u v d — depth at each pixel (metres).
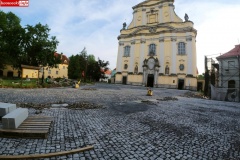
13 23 43.12
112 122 6.61
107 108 9.62
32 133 4.33
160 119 7.64
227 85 26.31
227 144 4.96
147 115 8.34
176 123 7.09
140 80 46.25
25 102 9.80
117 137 4.98
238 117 9.32
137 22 49.72
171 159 3.81
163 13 45.59
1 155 3.40
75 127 5.63
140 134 5.39
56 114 7.31
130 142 4.66
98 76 65.06
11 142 4.05
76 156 3.67
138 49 47.97
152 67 44.62
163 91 27.38
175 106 12.00
